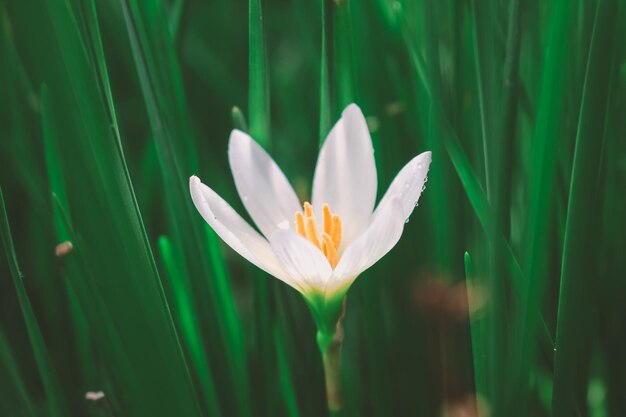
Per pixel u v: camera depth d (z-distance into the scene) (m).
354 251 0.24
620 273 0.31
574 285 0.26
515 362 0.27
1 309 0.36
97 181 0.26
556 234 0.29
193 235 0.29
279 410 0.32
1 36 0.33
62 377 0.34
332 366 0.26
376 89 0.32
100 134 0.25
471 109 0.31
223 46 0.45
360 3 0.31
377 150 0.32
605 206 0.31
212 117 0.42
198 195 0.24
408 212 0.25
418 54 0.29
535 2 0.30
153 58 0.29
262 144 0.29
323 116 0.29
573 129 0.29
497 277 0.26
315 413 0.32
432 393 0.32
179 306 0.29
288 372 0.31
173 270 0.29
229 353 0.30
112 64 0.40
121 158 0.26
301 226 0.26
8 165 0.37
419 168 0.25
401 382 0.33
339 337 0.26
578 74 0.29
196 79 0.41
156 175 0.34
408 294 0.32
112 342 0.27
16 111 0.34
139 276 0.26
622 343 0.31
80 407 0.33
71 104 0.26
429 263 0.32
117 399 0.28
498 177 0.27
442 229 0.30
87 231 0.26
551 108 0.26
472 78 0.31
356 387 0.33
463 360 0.31
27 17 0.25
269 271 0.25
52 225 0.33
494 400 0.26
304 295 0.26
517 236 0.31
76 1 0.26
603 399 0.32
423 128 0.31
